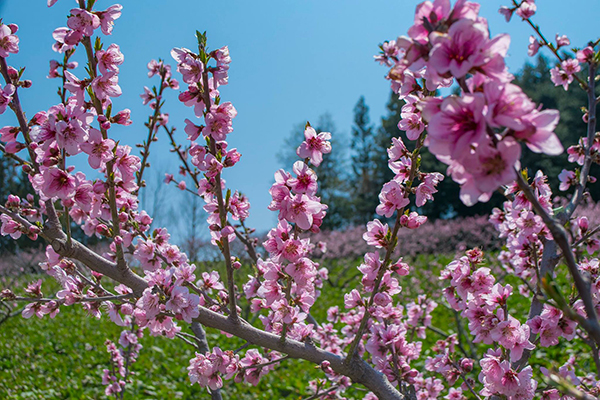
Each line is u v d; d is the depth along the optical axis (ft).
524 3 10.71
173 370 27.81
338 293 42.55
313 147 7.50
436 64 3.71
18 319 39.47
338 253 63.52
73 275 9.20
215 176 7.35
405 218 7.40
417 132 7.43
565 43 12.08
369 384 8.30
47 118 7.56
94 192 7.56
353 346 8.10
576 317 3.50
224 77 7.50
